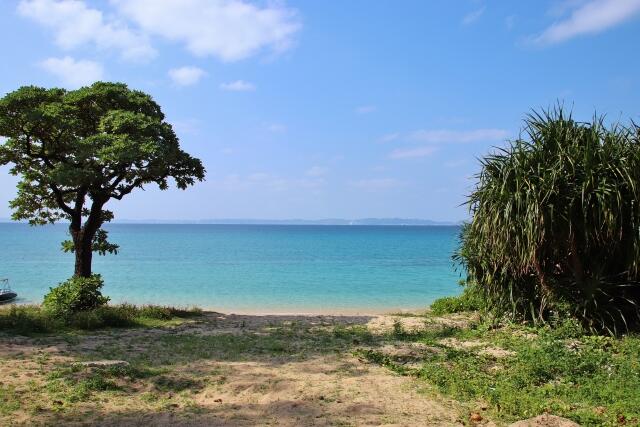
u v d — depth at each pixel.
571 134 11.41
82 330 12.93
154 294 25.80
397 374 8.43
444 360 9.22
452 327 12.96
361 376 8.27
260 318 16.48
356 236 121.62
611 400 6.77
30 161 16.12
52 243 78.12
